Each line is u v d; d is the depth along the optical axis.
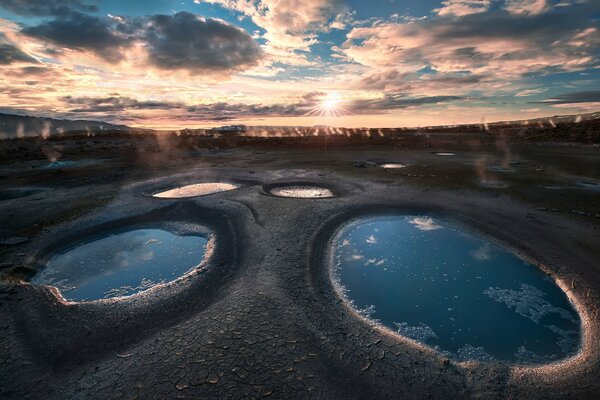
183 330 5.11
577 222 9.16
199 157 26.34
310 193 13.60
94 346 4.83
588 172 16.58
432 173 17.16
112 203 11.97
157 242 8.89
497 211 10.31
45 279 7.04
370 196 12.45
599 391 3.98
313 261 7.49
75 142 43.19
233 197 12.54
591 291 6.05
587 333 5.08
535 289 6.43
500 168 18.56
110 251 8.38
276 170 18.97
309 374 4.21
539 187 13.39
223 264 7.39
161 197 13.02
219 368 4.28
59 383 4.15
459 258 7.82
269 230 9.20
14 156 26.75
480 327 5.41
